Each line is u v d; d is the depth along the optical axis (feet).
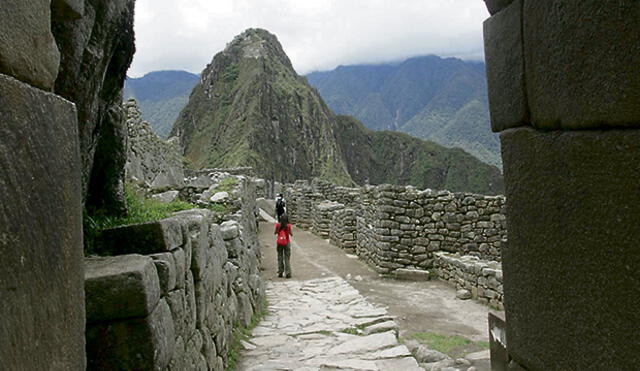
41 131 5.92
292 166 490.08
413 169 605.31
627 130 5.89
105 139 15.90
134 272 9.70
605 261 6.27
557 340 7.23
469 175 565.94
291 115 522.88
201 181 47.21
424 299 32.94
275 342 21.66
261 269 46.14
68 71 10.24
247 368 18.43
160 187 38.50
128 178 36.37
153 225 12.19
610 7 5.89
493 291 30.14
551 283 7.34
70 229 6.61
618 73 5.85
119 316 9.59
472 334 24.59
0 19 5.31
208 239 16.99
